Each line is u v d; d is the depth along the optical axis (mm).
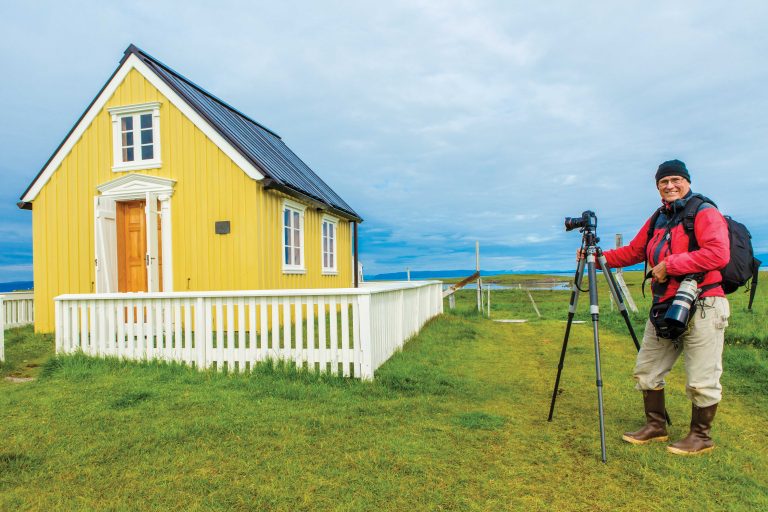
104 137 11461
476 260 17969
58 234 11648
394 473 3506
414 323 10203
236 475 3471
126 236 11562
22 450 3926
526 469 3584
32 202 11844
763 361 6777
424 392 5652
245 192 10578
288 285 12211
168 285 10844
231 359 6500
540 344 9633
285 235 12320
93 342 7207
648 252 4117
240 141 11578
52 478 3469
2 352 7461
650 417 4094
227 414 4750
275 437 4164
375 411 4887
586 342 9672
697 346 3766
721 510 2998
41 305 11688
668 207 4055
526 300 25641
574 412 4934
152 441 4086
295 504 3086
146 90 11203
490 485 3346
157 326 6961
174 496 3191
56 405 5102
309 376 6074
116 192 11164
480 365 7391
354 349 6125
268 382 5922
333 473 3486
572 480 3412
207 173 10781
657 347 4043
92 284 11422
